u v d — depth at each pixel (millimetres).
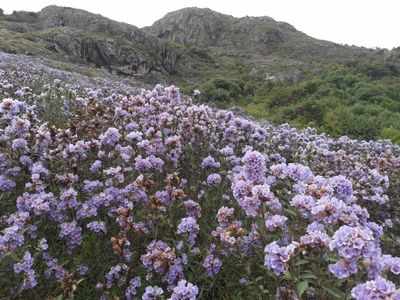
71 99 9539
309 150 8742
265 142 8234
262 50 117562
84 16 66812
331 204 3566
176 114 7516
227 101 35000
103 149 5738
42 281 3768
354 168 8305
